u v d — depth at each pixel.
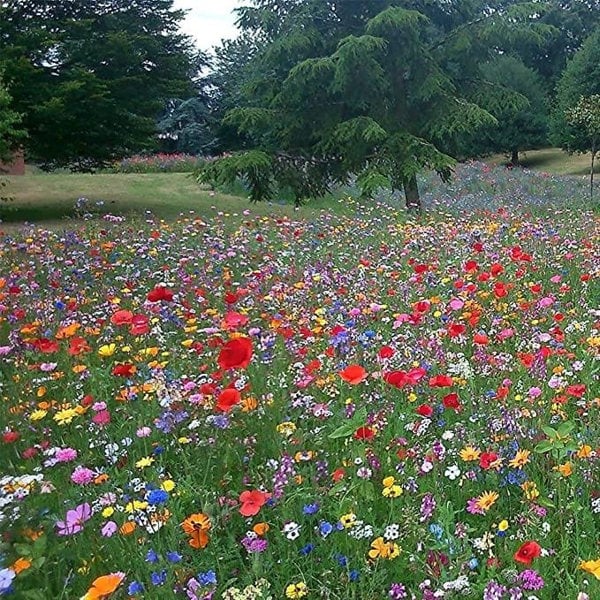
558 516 2.45
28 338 4.68
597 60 30.78
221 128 40.34
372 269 6.89
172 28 19.36
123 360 4.37
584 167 34.31
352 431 2.71
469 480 2.71
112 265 7.54
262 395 3.44
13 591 2.08
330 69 14.79
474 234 8.57
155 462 2.92
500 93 16.34
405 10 14.56
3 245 8.98
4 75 15.62
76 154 18.45
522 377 3.69
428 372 3.73
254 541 2.25
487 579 2.09
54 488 2.67
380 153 14.90
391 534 2.25
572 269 6.78
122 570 2.22
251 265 7.77
